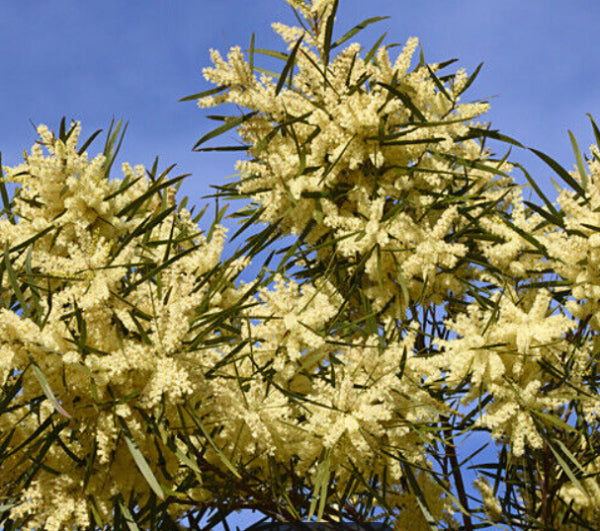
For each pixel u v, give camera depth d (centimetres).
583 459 212
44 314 162
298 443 182
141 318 163
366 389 176
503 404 186
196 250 197
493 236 215
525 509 213
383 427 183
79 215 178
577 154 206
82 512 150
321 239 223
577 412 210
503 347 190
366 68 209
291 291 189
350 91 201
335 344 190
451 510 211
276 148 214
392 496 210
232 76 204
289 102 210
